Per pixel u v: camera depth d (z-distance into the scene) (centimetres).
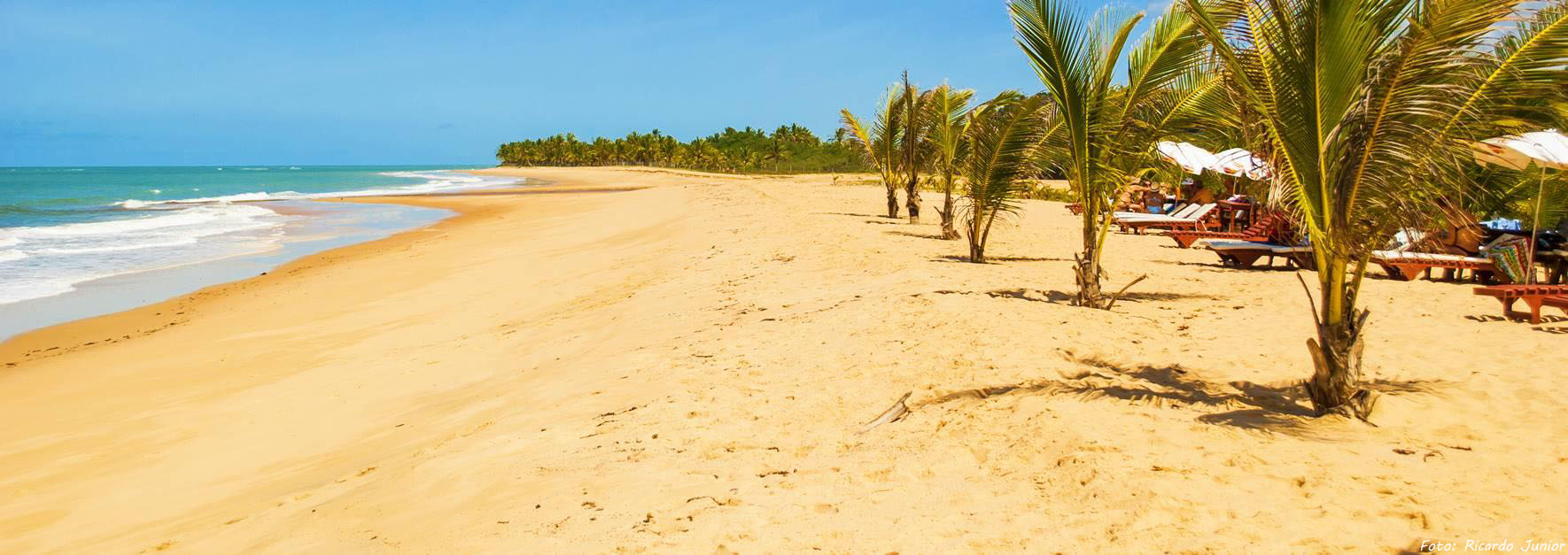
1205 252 1348
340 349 1027
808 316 841
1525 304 829
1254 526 348
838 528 380
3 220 3403
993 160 1066
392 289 1483
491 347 934
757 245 1501
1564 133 761
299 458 629
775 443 507
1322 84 426
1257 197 1691
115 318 1330
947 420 513
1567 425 456
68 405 858
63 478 635
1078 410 499
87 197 5569
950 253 1292
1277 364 611
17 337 1202
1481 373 569
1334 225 452
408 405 739
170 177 12444
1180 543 337
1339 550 326
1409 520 347
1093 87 752
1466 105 418
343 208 3978
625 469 474
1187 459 420
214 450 674
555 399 655
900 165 1967
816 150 12675
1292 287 965
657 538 379
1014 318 749
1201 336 712
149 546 471
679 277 1227
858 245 1401
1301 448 433
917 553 350
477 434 585
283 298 1453
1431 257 988
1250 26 450
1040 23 714
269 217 3441
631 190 5009
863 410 555
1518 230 989
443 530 418
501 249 2048
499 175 10975
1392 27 418
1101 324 744
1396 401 503
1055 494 395
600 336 893
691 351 750
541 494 449
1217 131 737
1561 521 339
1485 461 408
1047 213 2191
